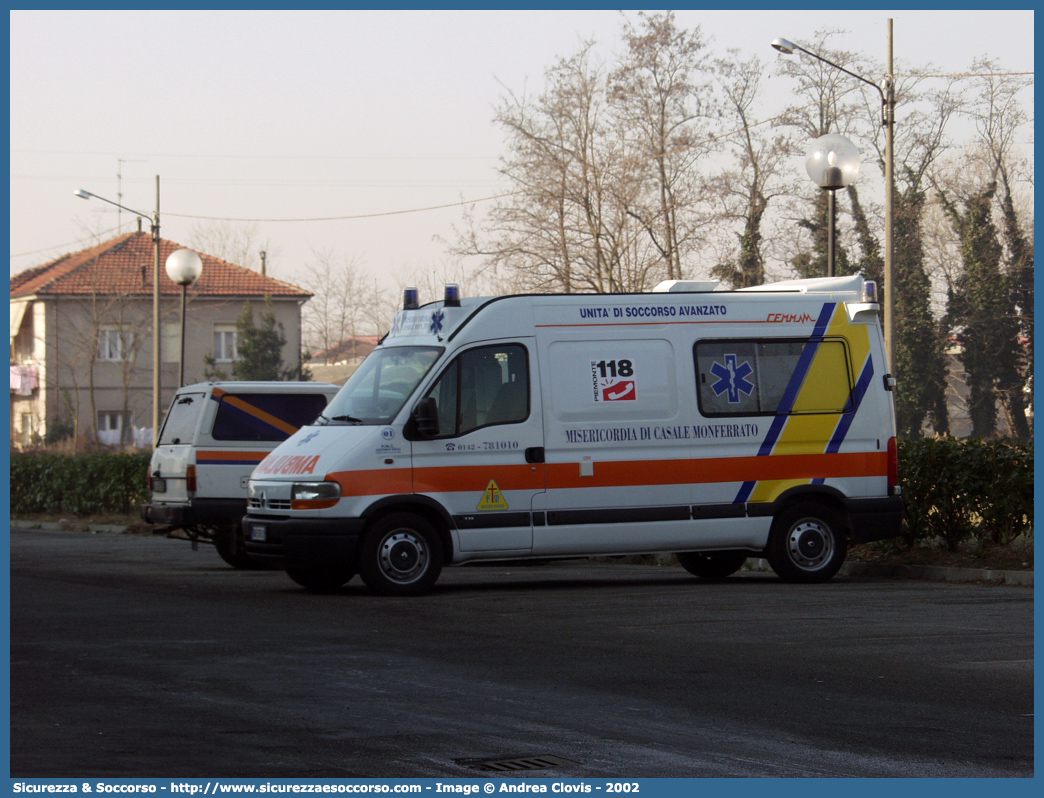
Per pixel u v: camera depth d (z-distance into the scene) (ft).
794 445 55.21
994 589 52.47
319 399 66.64
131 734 25.79
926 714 27.94
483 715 27.68
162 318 238.48
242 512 64.75
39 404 234.79
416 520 50.62
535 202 155.43
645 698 29.55
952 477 59.93
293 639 38.65
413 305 54.29
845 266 189.26
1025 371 215.10
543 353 52.24
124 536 98.17
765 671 33.12
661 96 162.81
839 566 56.13
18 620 43.32
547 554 51.88
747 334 55.06
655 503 53.11
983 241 207.41
